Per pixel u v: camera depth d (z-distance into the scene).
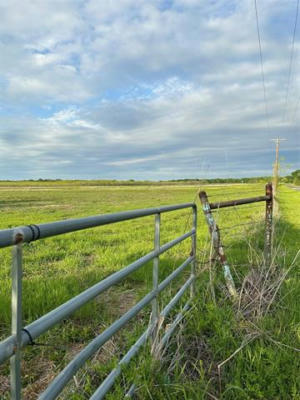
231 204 4.95
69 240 9.61
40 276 5.43
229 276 4.39
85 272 5.68
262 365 2.72
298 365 2.80
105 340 2.10
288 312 3.86
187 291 4.55
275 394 2.52
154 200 33.78
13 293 1.30
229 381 2.65
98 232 11.57
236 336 3.25
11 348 1.26
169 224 13.54
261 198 5.38
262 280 4.43
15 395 1.31
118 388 2.25
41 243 8.94
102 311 4.08
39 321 1.45
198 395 2.35
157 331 2.85
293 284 4.62
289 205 24.25
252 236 8.31
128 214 2.35
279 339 3.22
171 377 2.65
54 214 18.67
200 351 3.04
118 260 6.68
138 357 2.70
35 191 59.78
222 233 9.70
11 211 21.03
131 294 4.81
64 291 4.39
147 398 2.35
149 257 2.80
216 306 3.81
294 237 9.48
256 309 3.77
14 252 1.29
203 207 4.68
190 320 3.52
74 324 3.68
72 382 2.55
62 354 3.08
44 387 2.62
